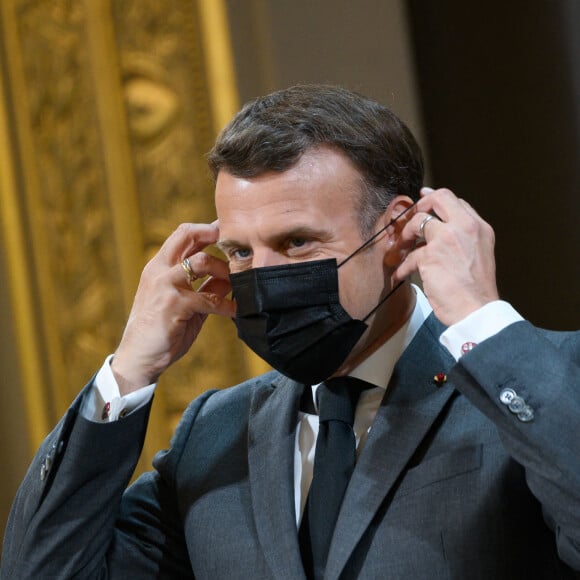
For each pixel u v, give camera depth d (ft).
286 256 19.01
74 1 38.09
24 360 37.99
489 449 18.35
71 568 20.38
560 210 33.88
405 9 34.73
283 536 18.99
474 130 34.86
